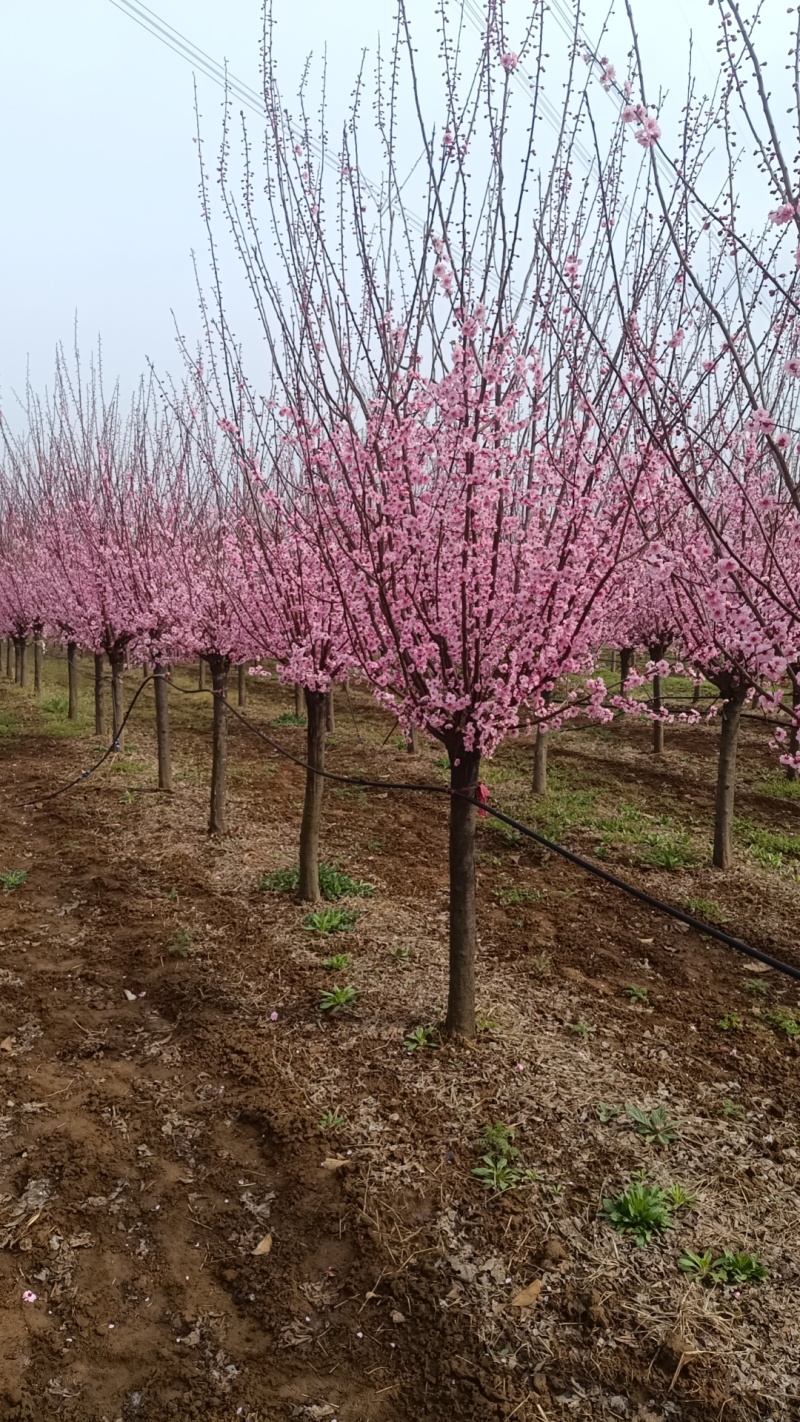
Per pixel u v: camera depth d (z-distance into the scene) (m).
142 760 10.39
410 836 7.47
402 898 5.98
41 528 13.05
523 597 3.31
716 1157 3.30
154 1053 4.07
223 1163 3.30
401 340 3.41
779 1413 2.28
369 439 3.50
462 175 3.08
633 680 3.61
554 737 11.59
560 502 3.38
